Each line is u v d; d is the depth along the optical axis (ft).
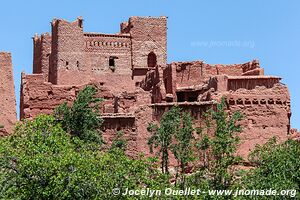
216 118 418.10
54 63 556.92
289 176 360.89
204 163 400.26
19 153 338.95
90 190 325.62
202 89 500.33
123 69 578.25
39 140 349.82
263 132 466.70
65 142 355.15
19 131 360.89
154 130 447.42
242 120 465.47
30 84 484.33
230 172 393.09
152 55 591.78
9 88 469.16
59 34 556.10
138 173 340.59
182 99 517.55
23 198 325.01
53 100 484.74
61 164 323.98
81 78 558.97
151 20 592.60
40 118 364.58
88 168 326.85
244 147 459.73
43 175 324.80
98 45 571.28
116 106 485.56
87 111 440.04
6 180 332.39
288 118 472.85
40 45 585.22
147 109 460.96
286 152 375.66
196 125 456.04
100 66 570.05
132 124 457.68
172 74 515.91
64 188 322.34
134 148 454.81
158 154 428.56
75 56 558.56
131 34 585.63
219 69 536.42
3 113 464.65
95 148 378.53
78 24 563.07
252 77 480.23
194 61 523.29
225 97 467.11
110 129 456.04
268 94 472.44
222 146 392.47
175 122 431.43
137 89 527.81
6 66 470.80
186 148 416.87
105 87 499.51
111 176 330.95
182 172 407.23
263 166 375.66
